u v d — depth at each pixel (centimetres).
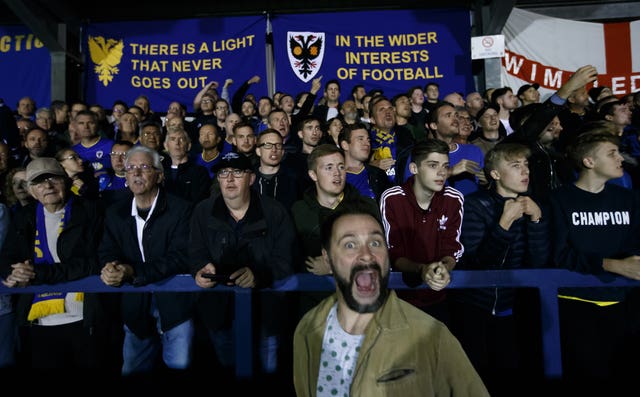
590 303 253
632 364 262
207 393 296
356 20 888
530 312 271
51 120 680
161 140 514
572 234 251
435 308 282
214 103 729
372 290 147
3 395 294
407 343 143
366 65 880
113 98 888
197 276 229
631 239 254
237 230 268
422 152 270
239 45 891
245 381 221
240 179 262
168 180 430
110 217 287
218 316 279
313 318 161
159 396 284
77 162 417
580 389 252
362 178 404
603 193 257
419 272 219
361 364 144
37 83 896
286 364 299
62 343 294
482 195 279
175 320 276
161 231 280
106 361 296
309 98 620
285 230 270
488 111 496
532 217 246
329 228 157
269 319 284
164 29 897
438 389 145
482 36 874
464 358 144
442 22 880
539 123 312
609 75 915
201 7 952
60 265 249
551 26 923
